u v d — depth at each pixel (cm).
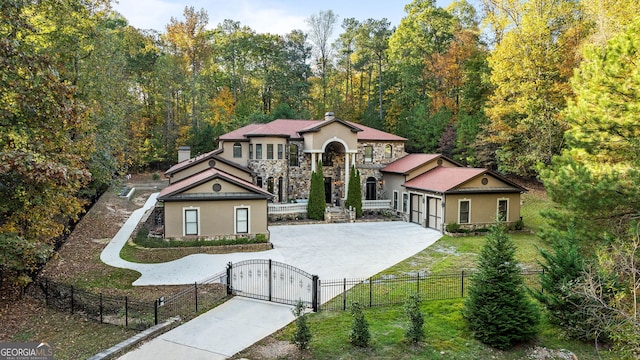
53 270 1731
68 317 1295
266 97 6234
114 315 1289
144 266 1827
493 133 3622
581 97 1519
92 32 2467
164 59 4991
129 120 3978
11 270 1404
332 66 6244
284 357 984
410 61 5084
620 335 953
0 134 1209
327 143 3284
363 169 3506
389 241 2377
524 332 1077
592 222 1222
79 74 2494
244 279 1614
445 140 4150
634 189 1112
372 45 5603
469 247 2184
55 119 1299
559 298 1129
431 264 1859
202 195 2242
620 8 2269
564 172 1301
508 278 1096
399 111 5038
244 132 3466
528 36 3148
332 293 1452
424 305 1332
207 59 5447
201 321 1216
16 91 1200
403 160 3503
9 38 1205
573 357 1045
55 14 2047
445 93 4844
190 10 5341
